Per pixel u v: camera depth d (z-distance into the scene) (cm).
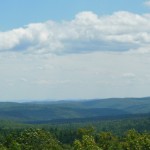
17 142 15700
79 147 12950
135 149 13800
